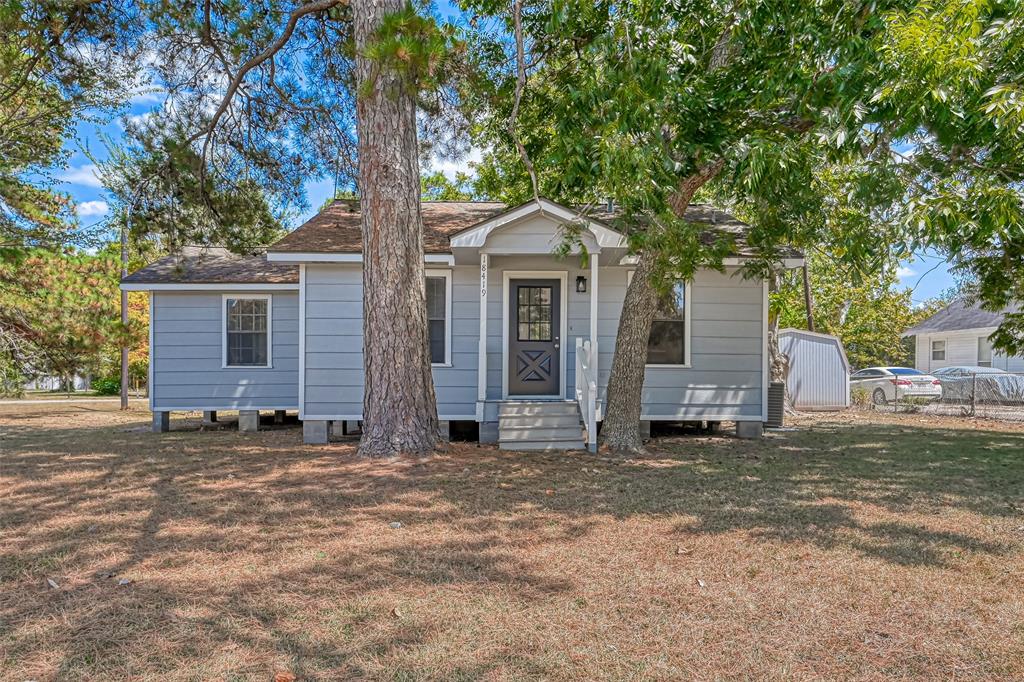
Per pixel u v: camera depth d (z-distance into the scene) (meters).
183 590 3.60
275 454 8.29
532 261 10.35
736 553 4.30
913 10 5.36
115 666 2.75
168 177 11.17
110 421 14.23
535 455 8.30
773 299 15.09
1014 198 5.14
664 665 2.78
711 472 7.23
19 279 13.27
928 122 5.78
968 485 6.55
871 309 27.31
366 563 4.07
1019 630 3.13
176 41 10.30
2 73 10.46
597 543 4.52
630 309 8.88
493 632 3.09
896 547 4.43
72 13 9.58
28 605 3.39
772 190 6.83
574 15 8.47
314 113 11.49
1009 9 4.94
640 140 6.80
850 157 6.67
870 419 14.27
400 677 2.68
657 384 10.43
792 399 17.05
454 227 11.33
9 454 8.52
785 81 6.95
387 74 7.32
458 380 10.25
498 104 10.01
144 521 5.02
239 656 2.85
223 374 12.02
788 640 3.03
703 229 7.80
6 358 13.54
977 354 24.42
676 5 8.35
